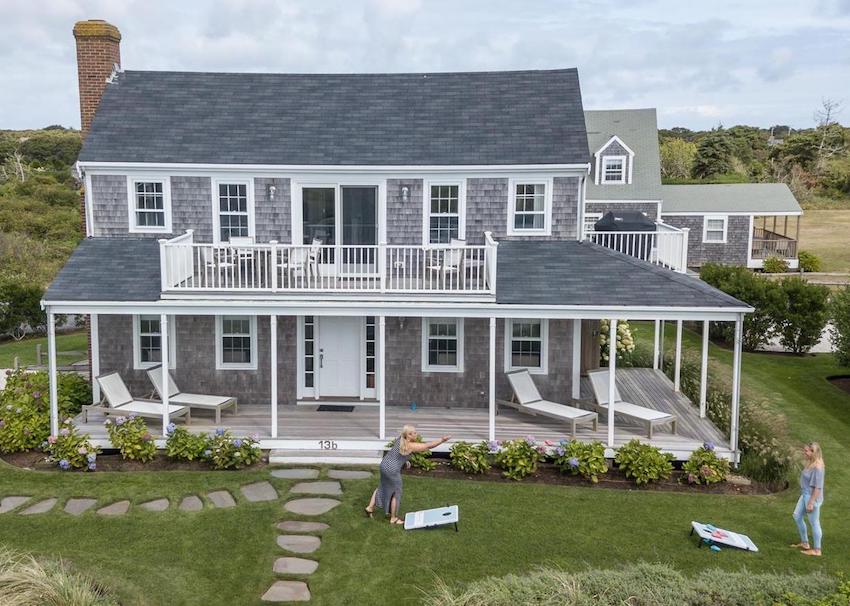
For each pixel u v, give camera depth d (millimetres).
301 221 15617
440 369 15258
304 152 15469
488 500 11414
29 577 8148
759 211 35656
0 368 20641
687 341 23891
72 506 11031
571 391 15133
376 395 15547
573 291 13328
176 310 13156
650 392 16859
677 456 12914
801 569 9359
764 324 22062
